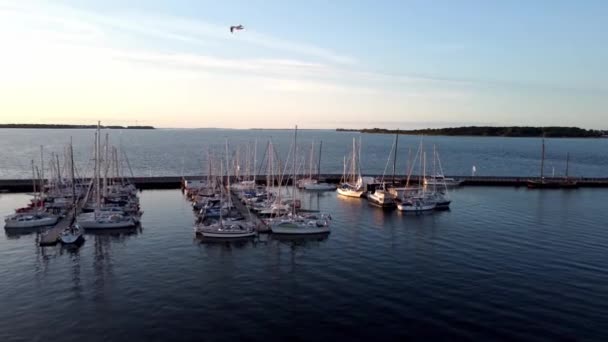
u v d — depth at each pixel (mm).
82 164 154375
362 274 45312
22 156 187375
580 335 32625
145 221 69500
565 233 62688
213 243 56906
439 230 64750
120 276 44625
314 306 37500
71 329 33344
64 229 61719
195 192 93562
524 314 35938
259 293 40312
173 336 32344
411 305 37625
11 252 52688
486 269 46562
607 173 161125
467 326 33969
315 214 72625
